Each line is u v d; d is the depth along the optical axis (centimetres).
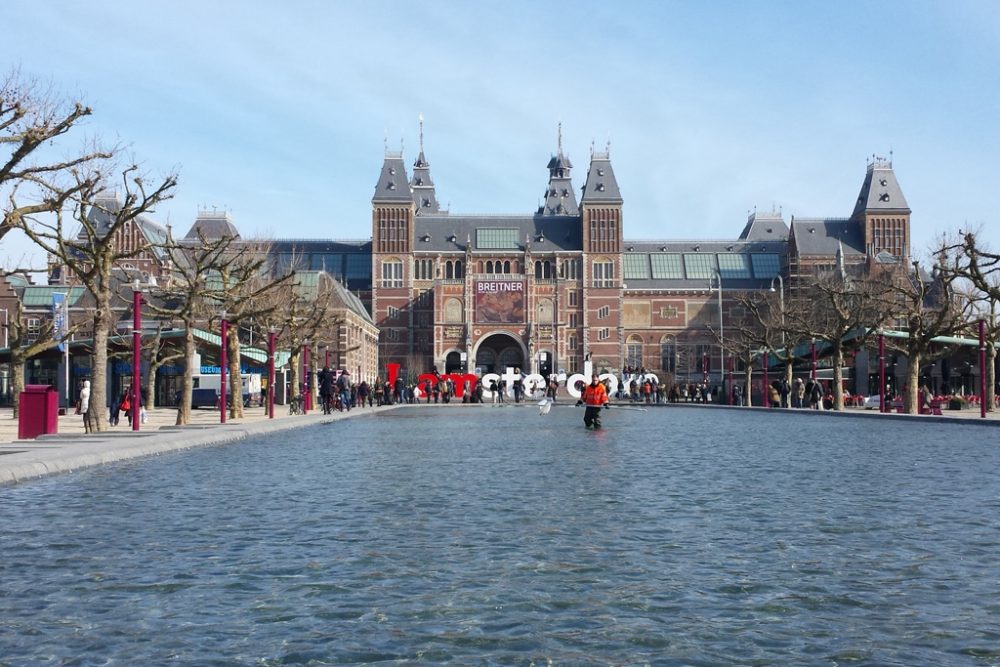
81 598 1071
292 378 7281
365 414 7212
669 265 17488
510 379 13250
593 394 4644
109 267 4112
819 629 948
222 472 2433
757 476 2277
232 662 848
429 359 16425
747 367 9369
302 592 1095
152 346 7212
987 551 1322
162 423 5244
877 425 5031
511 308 16125
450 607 1029
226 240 5478
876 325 6938
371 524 1557
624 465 2578
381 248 16438
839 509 1712
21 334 6481
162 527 1538
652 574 1181
